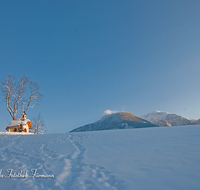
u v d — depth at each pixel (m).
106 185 2.88
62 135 11.70
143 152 4.93
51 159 5.11
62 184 3.15
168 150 4.82
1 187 3.28
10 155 6.33
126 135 8.98
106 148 6.11
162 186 2.63
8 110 30.69
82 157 5.04
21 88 31.97
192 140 5.93
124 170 3.53
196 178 2.78
